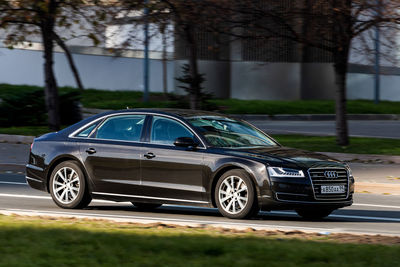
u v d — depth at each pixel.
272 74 81.69
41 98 54.94
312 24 39.66
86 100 74.75
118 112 22.64
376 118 74.88
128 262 12.52
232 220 20.33
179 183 21.06
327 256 13.18
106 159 22.06
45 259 12.70
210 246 13.94
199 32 45.66
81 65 84.56
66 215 19.84
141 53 84.38
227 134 21.72
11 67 85.31
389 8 37.72
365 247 14.23
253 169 20.08
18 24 45.62
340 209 24.64
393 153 40.50
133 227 17.06
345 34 39.59
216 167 20.50
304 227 19.58
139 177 21.61
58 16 44.09
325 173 20.41
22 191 27.73
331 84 83.75
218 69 80.88
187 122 21.50
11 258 12.72
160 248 13.75
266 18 40.84
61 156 22.77
